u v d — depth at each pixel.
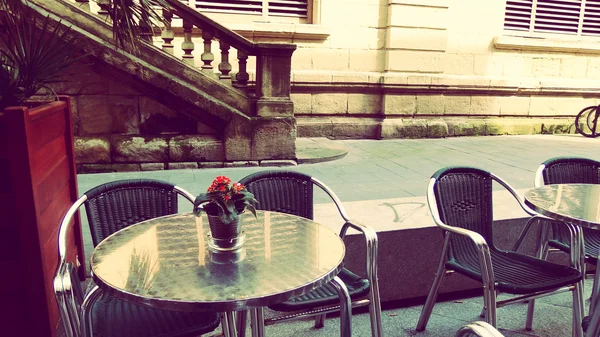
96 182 5.02
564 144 8.17
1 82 2.36
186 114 5.78
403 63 8.48
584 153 7.16
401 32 8.34
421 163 6.25
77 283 1.98
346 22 8.24
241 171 5.65
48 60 2.58
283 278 1.60
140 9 3.60
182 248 1.87
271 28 7.80
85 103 5.48
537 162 6.34
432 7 8.40
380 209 3.61
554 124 9.72
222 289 1.51
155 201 2.44
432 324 2.95
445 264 2.63
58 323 2.30
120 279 1.58
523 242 3.56
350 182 5.07
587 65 9.86
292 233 2.07
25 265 2.03
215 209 1.78
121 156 5.62
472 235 2.32
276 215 2.33
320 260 1.76
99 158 5.56
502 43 9.08
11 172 1.93
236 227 1.81
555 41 9.41
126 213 2.36
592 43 9.66
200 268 1.68
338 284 1.99
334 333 2.80
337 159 6.49
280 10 8.14
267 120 5.92
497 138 8.93
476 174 2.90
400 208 3.64
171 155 5.77
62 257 1.87
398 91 8.52
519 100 9.48
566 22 9.70
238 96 5.89
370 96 8.59
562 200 2.63
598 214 2.36
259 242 1.95
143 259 1.75
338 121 8.46
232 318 2.15
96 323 1.86
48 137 2.29
